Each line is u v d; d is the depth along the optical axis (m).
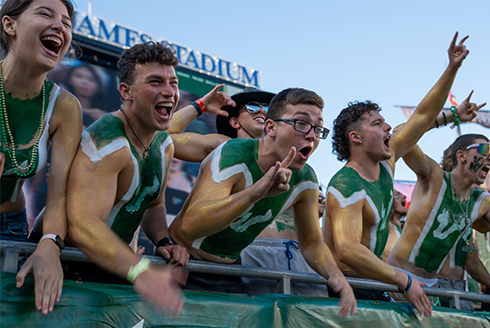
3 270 1.61
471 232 3.40
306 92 2.24
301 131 2.17
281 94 2.28
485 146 3.30
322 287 2.96
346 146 2.92
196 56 12.35
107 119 1.96
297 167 2.21
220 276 2.37
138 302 1.74
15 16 1.74
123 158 1.90
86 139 1.88
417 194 3.31
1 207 1.90
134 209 2.05
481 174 3.32
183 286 2.25
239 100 3.24
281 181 1.91
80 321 1.61
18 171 1.78
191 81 12.04
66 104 1.91
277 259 2.89
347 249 2.48
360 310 2.37
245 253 2.91
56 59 1.77
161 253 2.03
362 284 2.57
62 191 1.81
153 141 2.11
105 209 1.81
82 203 1.77
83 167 1.82
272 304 2.06
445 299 3.26
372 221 2.73
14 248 1.65
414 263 3.20
